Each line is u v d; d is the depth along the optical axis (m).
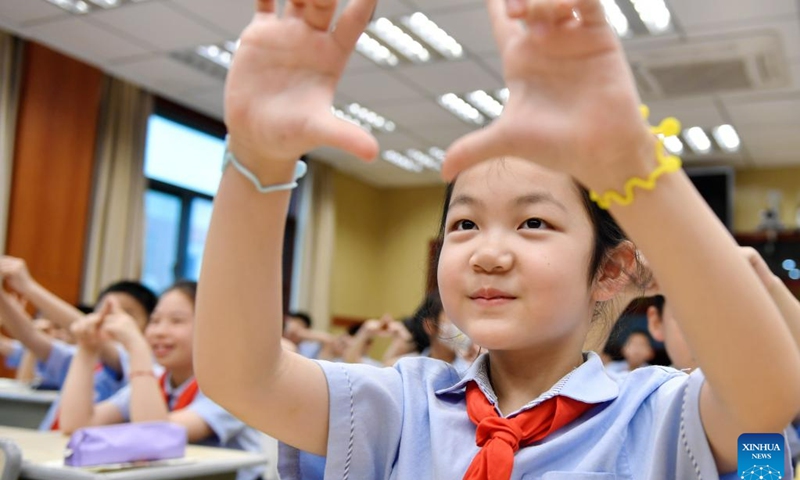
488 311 0.65
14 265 2.67
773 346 0.49
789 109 4.87
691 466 0.59
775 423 0.51
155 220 5.55
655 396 0.69
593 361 0.72
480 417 0.69
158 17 4.04
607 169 0.47
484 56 4.27
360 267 7.67
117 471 1.35
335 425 0.70
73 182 4.79
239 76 0.51
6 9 4.09
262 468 2.02
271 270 0.61
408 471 0.71
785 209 6.17
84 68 4.83
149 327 2.15
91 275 4.87
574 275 0.66
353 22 0.51
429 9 3.73
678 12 3.62
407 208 7.83
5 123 4.39
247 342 0.61
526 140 0.46
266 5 0.53
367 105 5.29
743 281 0.49
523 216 0.66
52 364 2.86
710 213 0.50
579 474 0.64
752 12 3.56
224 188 0.59
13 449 1.33
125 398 2.08
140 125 5.24
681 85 4.52
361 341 3.70
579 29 0.45
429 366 0.82
